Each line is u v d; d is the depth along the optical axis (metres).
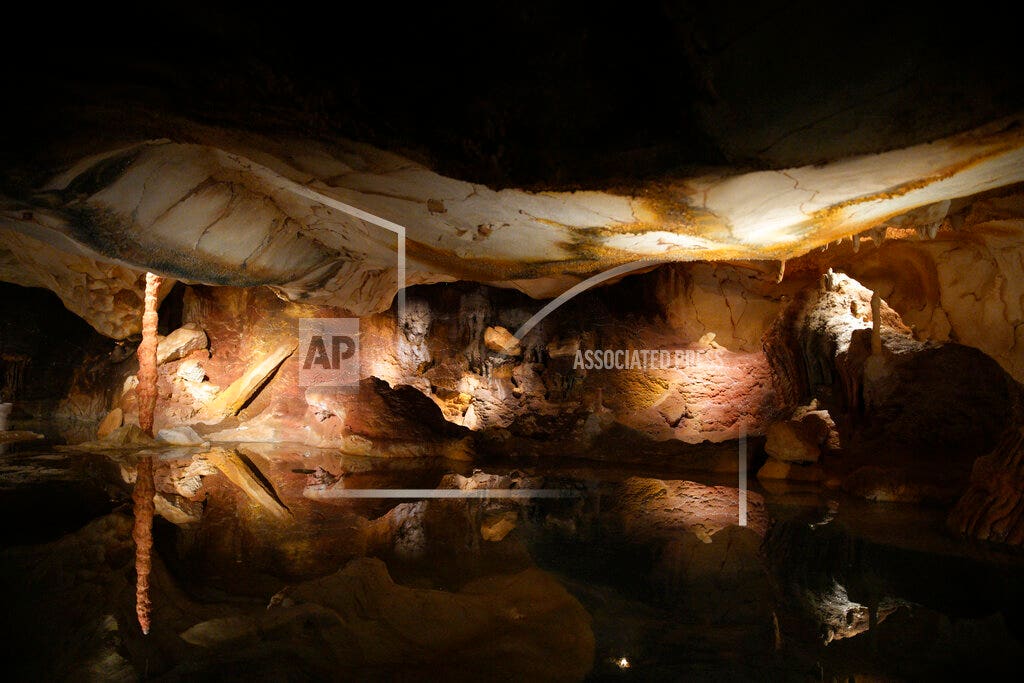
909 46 2.19
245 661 2.54
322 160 3.70
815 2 2.04
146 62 2.52
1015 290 7.15
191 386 10.82
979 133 2.71
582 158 2.99
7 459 7.27
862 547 4.29
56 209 4.15
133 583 3.40
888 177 3.30
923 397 7.89
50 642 2.68
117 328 10.59
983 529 4.55
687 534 4.59
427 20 2.29
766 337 11.25
